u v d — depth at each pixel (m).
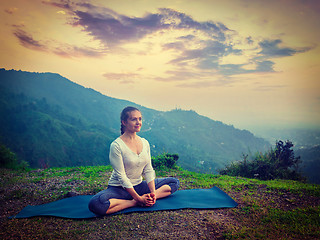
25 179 6.08
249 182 5.38
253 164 8.29
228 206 3.75
